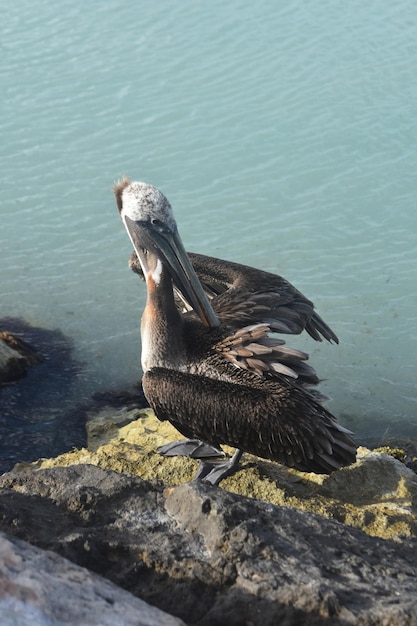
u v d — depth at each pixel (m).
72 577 4.43
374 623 4.58
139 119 18.80
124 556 5.17
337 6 23.23
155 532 5.43
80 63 20.80
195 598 4.86
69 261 15.37
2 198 16.70
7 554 4.40
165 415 7.65
